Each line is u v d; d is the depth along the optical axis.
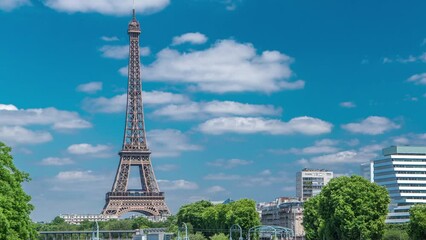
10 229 143.25
